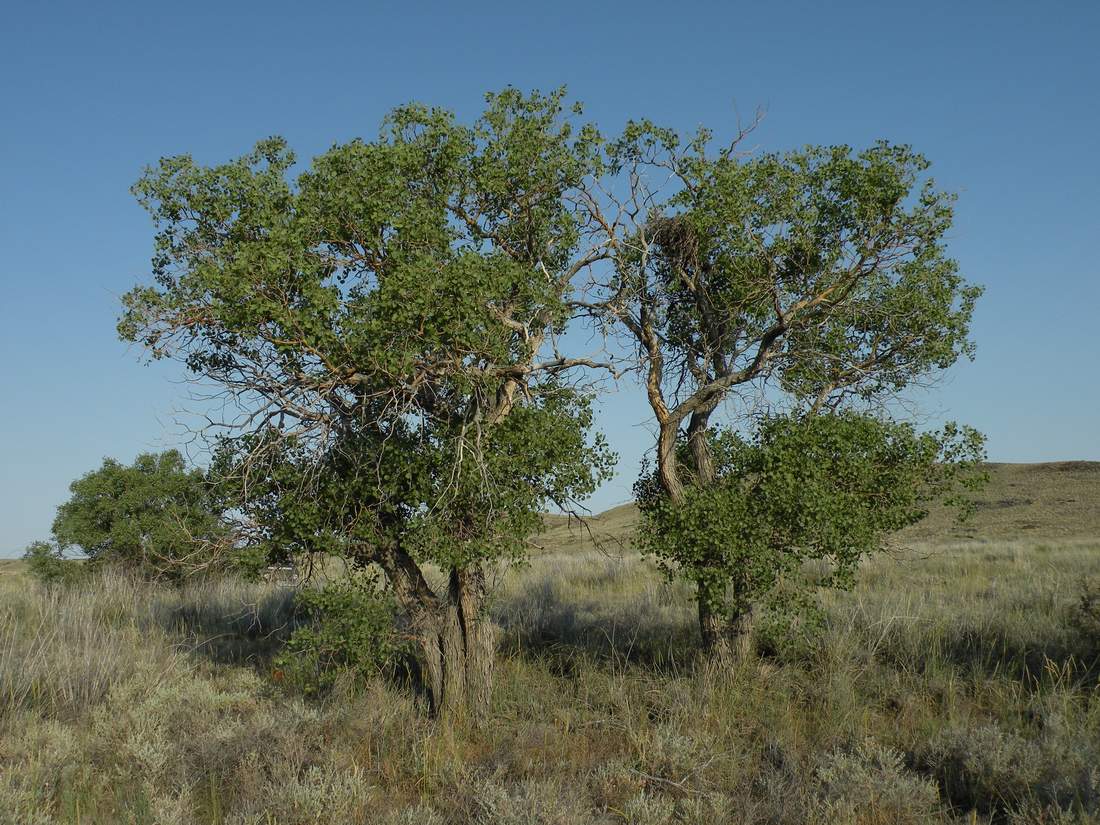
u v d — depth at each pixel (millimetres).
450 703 9195
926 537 36094
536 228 9703
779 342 10414
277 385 8352
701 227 9625
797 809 6543
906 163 9547
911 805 6508
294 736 8156
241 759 7645
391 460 8758
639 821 6500
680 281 10711
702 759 7684
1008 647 10594
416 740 8312
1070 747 7082
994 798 6824
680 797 7121
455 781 7383
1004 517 39781
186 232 8898
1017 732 7539
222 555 9523
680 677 10070
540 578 20719
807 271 10008
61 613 13852
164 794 7066
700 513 9469
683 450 11180
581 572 22500
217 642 13688
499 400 9367
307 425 8523
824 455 9438
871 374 10609
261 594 16594
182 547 17875
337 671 9773
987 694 9273
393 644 9250
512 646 12547
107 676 10219
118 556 19531
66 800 6852
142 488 19547
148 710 9031
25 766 7543
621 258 10047
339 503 9234
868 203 9492
